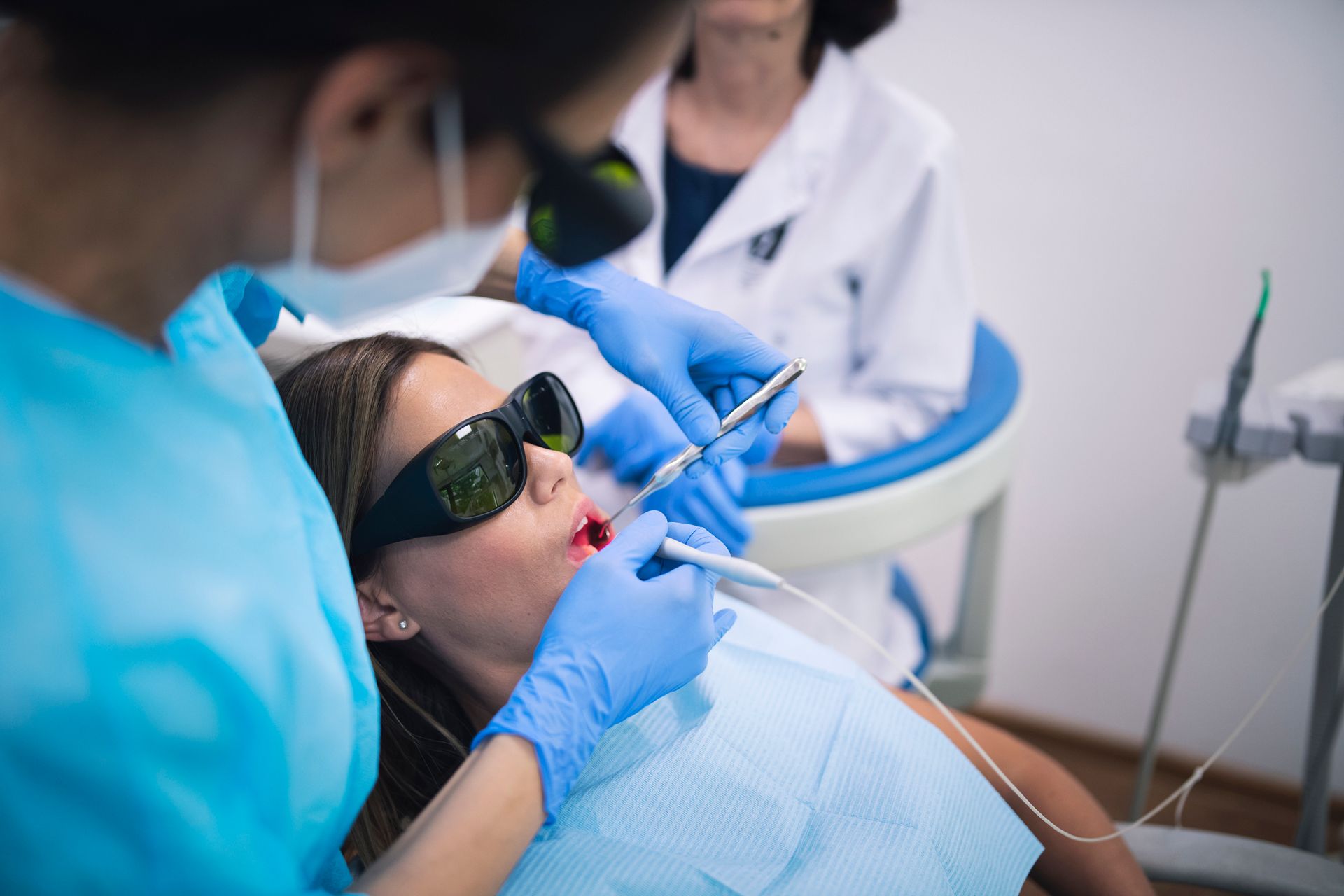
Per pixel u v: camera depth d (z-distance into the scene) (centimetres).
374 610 98
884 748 99
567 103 49
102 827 55
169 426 62
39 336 56
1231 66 188
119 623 55
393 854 68
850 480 142
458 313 138
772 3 140
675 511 139
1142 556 209
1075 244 206
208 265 57
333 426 95
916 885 88
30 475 55
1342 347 192
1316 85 183
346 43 46
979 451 150
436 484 91
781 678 105
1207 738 209
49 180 54
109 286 58
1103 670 216
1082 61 198
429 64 46
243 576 62
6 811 53
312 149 49
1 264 56
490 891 69
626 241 56
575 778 78
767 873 87
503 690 99
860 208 158
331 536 76
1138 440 207
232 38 47
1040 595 219
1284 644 200
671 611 85
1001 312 215
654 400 146
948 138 158
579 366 165
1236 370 118
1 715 52
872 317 169
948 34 207
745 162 161
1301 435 119
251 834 60
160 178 53
